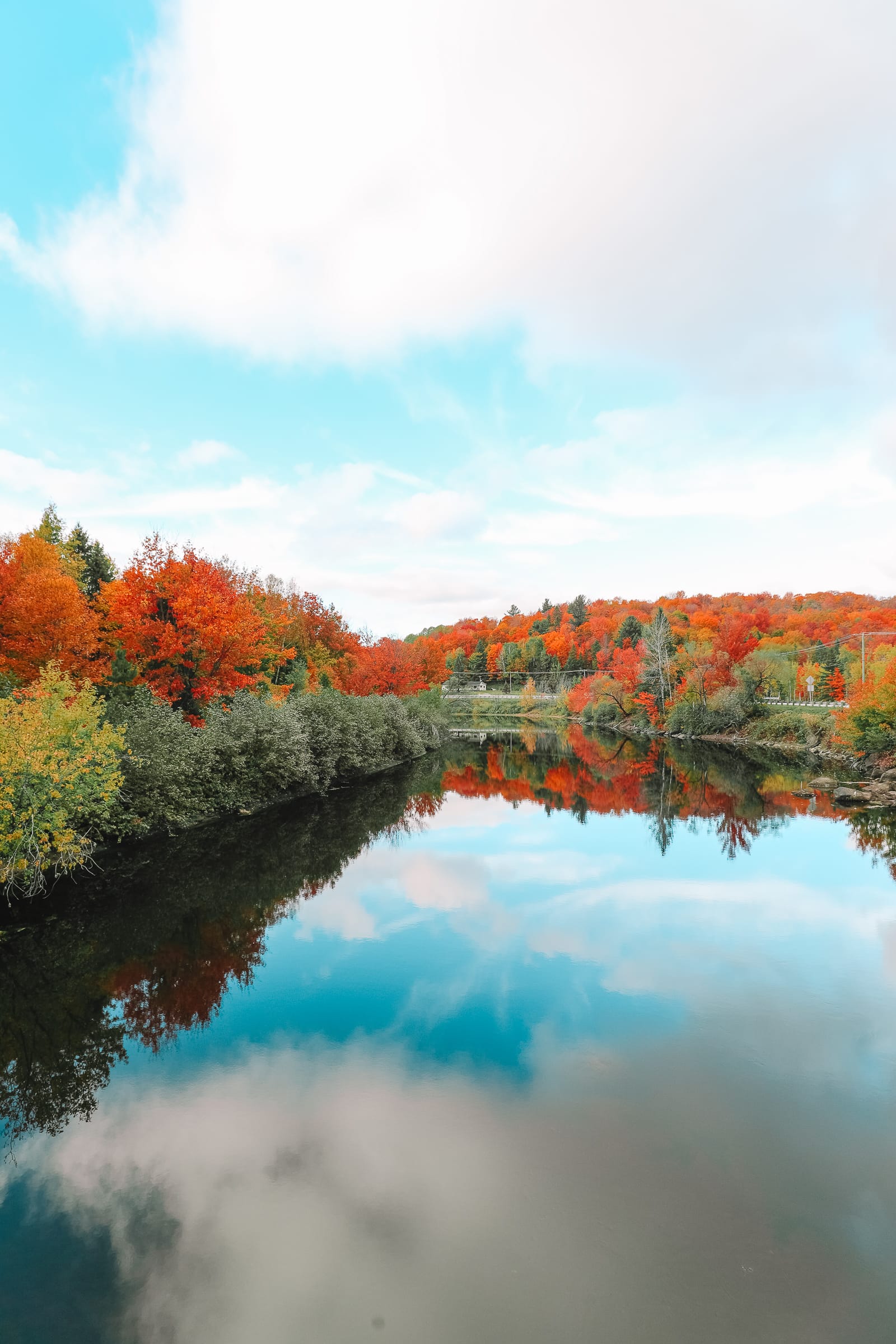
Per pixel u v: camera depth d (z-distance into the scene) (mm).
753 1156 6309
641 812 24562
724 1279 4945
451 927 12656
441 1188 5949
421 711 50750
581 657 117625
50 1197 5941
